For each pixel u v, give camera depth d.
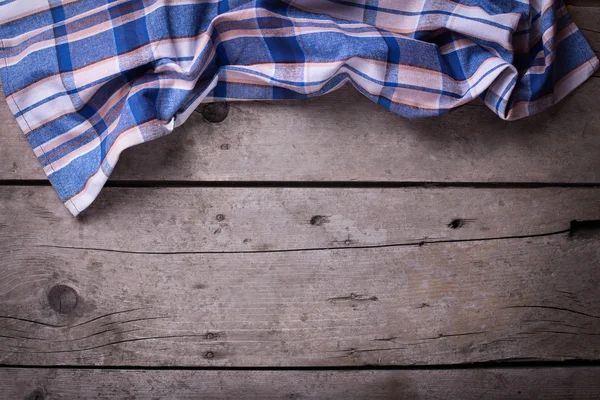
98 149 0.75
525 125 0.79
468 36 0.75
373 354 0.80
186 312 0.79
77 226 0.78
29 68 0.74
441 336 0.80
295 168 0.78
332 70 0.74
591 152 0.80
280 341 0.79
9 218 0.78
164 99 0.73
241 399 0.80
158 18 0.74
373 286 0.79
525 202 0.79
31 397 0.79
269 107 0.78
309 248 0.79
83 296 0.78
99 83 0.74
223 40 0.75
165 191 0.78
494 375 0.80
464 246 0.79
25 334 0.78
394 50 0.74
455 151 0.79
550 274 0.80
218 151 0.78
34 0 0.75
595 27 0.80
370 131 0.79
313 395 0.80
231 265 0.78
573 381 0.81
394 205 0.79
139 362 0.79
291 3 0.75
